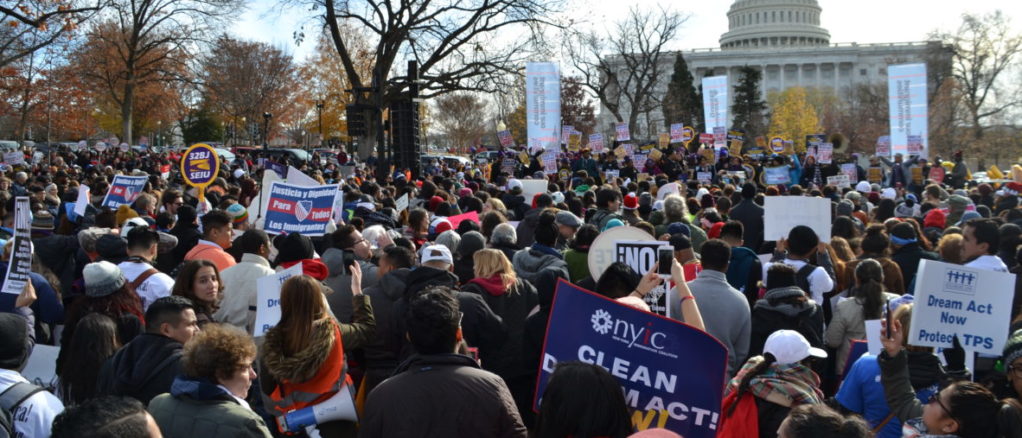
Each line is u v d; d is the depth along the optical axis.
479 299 5.28
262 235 5.77
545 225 6.73
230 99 61.66
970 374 4.01
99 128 77.12
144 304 5.80
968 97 55.72
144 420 2.56
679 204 8.69
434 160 40.03
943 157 49.47
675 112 69.44
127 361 4.11
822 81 123.44
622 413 3.25
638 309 3.97
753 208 10.24
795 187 11.96
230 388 3.56
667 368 3.92
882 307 5.70
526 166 22.59
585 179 16.47
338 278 5.93
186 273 5.03
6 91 48.53
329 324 4.34
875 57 121.19
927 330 4.26
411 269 5.76
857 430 2.80
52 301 5.93
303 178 9.40
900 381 3.99
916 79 20.91
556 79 20.62
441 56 36.06
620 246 5.38
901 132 21.23
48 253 7.82
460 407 3.51
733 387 4.22
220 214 6.59
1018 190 14.19
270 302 4.84
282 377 4.21
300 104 68.56
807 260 7.13
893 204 11.35
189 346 3.54
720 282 5.25
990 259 6.43
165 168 23.44
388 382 3.60
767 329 5.41
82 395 4.46
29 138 72.94
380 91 22.09
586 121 65.94
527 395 5.68
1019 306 5.86
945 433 3.32
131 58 51.06
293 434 4.43
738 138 24.17
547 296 5.61
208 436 3.36
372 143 36.88
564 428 3.20
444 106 76.44
